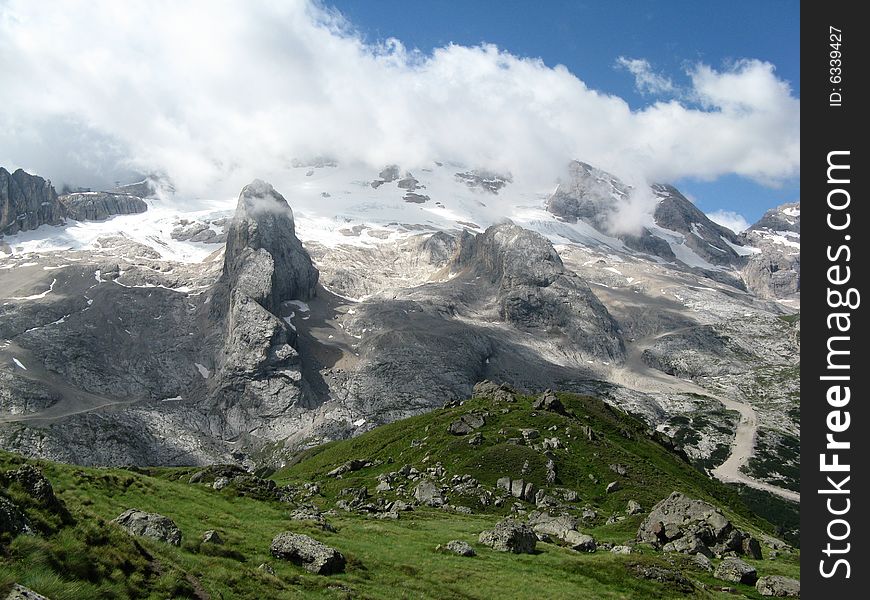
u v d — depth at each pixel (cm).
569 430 15850
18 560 2762
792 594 6134
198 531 5403
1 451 6112
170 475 10600
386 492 12800
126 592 3092
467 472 13412
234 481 8269
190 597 3412
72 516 3581
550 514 10812
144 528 4453
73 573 2964
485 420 17325
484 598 5144
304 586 4469
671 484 13225
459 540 7062
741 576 6681
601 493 12475
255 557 4900
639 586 5991
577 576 6159
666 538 8325
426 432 17988
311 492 13550
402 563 5806
